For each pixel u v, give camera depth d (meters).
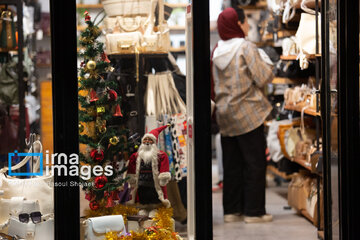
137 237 4.45
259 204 6.35
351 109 4.50
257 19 8.90
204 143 4.41
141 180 4.73
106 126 4.67
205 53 4.39
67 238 4.35
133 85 4.77
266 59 6.21
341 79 4.51
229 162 6.43
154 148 4.73
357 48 4.48
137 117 4.76
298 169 7.62
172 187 4.82
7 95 6.96
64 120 4.34
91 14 4.73
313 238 5.66
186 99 4.73
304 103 6.33
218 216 6.73
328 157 4.63
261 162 6.31
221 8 9.59
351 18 4.47
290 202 6.78
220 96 6.27
